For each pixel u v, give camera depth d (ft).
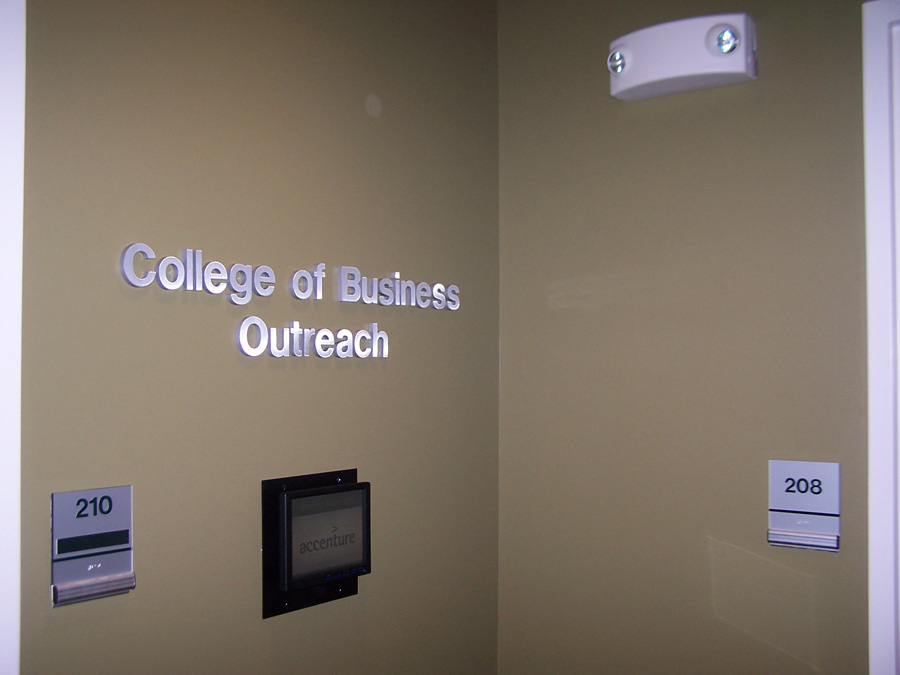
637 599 6.95
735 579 6.47
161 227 4.87
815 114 6.20
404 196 6.75
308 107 5.87
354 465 6.20
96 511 4.52
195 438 5.05
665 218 6.91
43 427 4.31
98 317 4.56
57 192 4.38
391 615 6.53
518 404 7.72
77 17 4.48
